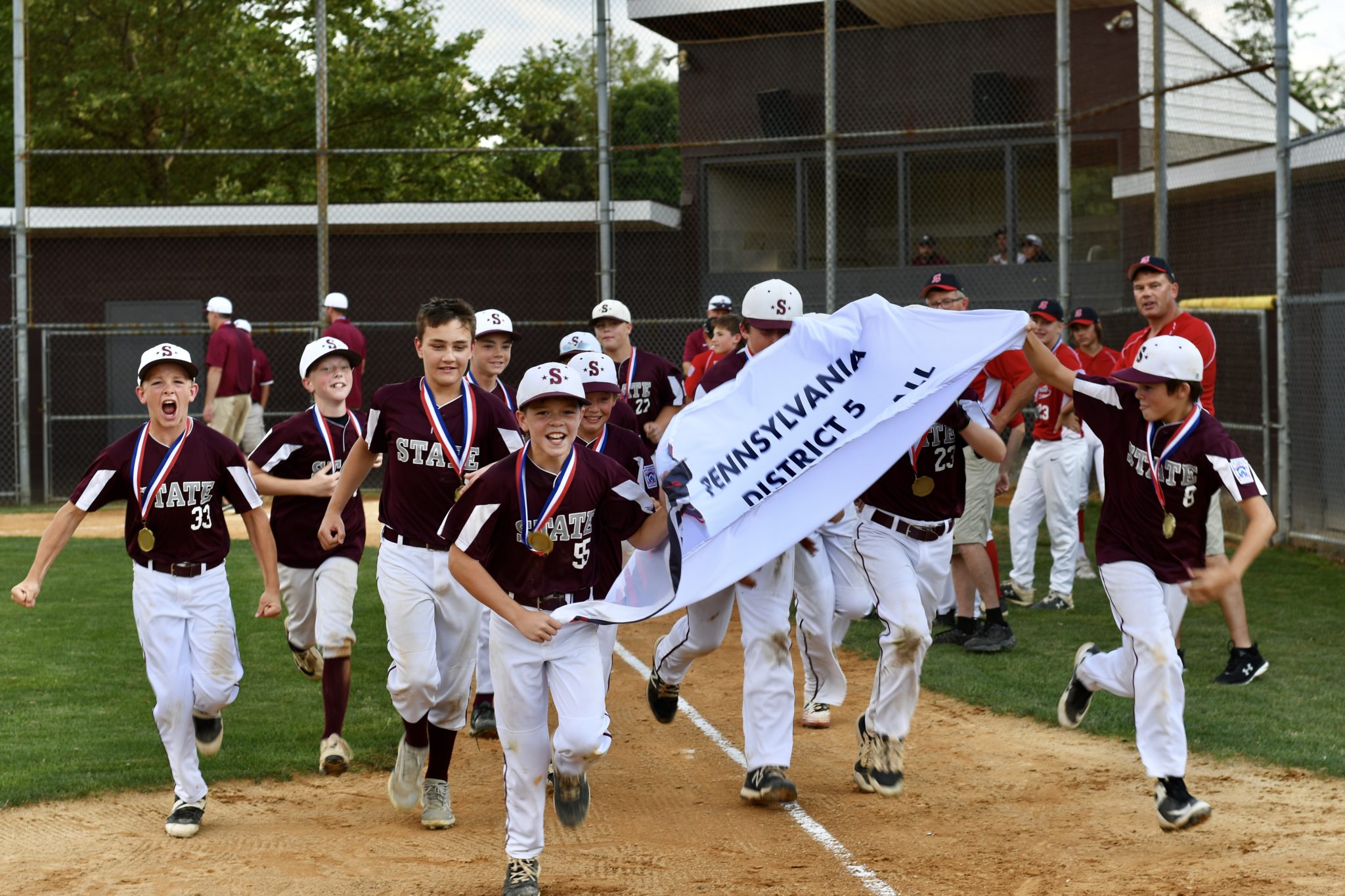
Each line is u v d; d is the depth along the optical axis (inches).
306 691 306.8
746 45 748.6
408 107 889.5
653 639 376.5
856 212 765.3
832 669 261.3
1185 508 201.6
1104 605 395.2
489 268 776.9
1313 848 190.1
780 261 761.6
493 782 238.4
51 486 692.7
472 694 320.8
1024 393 314.5
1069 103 552.7
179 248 773.9
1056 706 279.4
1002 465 334.3
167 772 237.8
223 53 914.1
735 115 752.3
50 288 766.5
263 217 753.6
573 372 175.8
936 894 175.0
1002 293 706.8
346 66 899.4
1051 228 747.4
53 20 912.3
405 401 217.9
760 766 217.2
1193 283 629.0
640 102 1087.0
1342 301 443.2
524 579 180.1
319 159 609.3
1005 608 391.9
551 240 772.0
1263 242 566.9
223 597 214.1
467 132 913.5
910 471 221.8
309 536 256.4
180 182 976.3
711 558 204.5
